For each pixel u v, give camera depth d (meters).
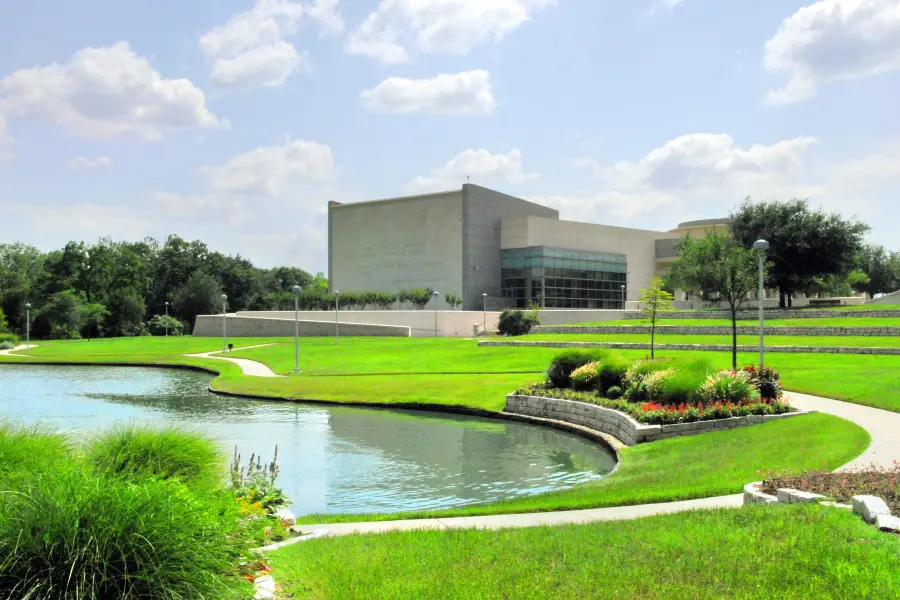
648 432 18.36
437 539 8.68
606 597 6.20
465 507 13.44
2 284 96.94
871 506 8.09
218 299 108.12
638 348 41.75
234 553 6.00
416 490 15.33
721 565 6.87
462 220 85.62
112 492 5.20
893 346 34.88
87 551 4.82
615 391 23.20
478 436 22.11
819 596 5.95
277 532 9.07
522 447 20.23
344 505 14.04
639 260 98.50
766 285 64.38
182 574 5.07
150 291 116.00
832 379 25.05
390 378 36.34
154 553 5.00
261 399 32.66
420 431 23.22
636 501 11.23
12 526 4.87
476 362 41.31
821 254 61.56
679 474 13.66
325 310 87.94
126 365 53.78
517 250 86.00
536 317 62.31
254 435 22.70
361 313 75.75
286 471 17.31
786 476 10.98
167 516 5.19
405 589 6.44
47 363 55.47
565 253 86.56
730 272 27.70
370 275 95.88
